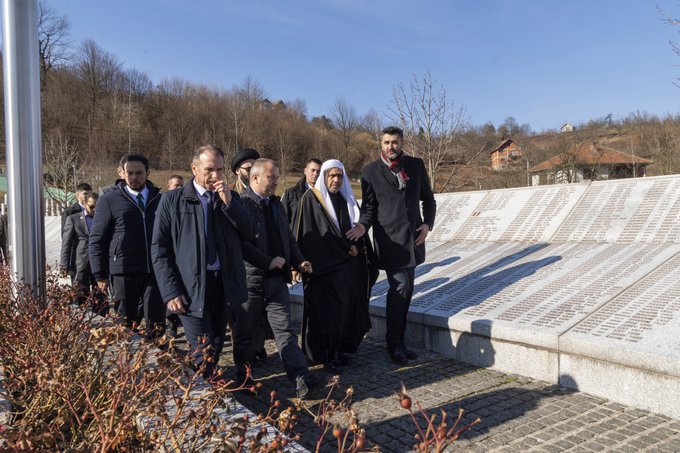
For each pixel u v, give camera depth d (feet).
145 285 15.67
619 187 22.91
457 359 16.69
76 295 14.65
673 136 107.14
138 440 7.80
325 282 15.92
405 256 16.47
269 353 18.40
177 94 230.07
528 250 22.49
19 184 14.19
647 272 16.85
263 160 14.61
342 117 215.72
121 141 199.41
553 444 10.67
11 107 14.15
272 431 8.42
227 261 12.51
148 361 9.73
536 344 14.52
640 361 12.29
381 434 11.44
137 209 15.51
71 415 8.41
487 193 28.14
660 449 10.29
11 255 14.34
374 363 16.58
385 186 16.78
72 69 212.64
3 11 14.07
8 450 6.64
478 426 11.65
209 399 8.10
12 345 10.82
